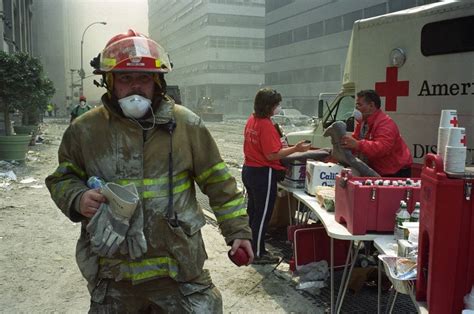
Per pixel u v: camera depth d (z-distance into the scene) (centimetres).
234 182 208
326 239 407
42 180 912
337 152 389
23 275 427
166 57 194
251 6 7156
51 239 533
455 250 184
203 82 7306
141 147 187
